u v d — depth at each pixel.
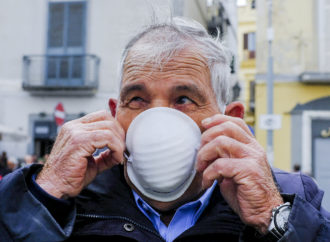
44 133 11.21
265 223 1.01
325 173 10.04
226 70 1.26
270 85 8.66
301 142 10.15
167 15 1.27
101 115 1.17
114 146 1.10
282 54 10.38
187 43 1.16
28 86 11.02
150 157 1.08
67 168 1.11
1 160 6.59
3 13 11.34
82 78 10.88
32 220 1.06
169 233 1.23
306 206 1.05
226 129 1.07
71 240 1.21
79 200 1.29
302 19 10.34
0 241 1.06
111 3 10.69
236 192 1.07
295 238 0.98
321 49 10.26
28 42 11.22
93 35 10.83
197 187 1.21
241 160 1.03
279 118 7.29
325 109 10.19
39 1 11.17
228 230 1.16
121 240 1.19
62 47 11.03
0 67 11.34
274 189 1.05
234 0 8.09
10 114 11.34
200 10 9.57
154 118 1.09
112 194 1.28
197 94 1.14
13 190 1.09
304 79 9.98
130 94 1.16
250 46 11.96
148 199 1.22
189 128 1.10
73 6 10.95
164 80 1.12
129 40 1.24
